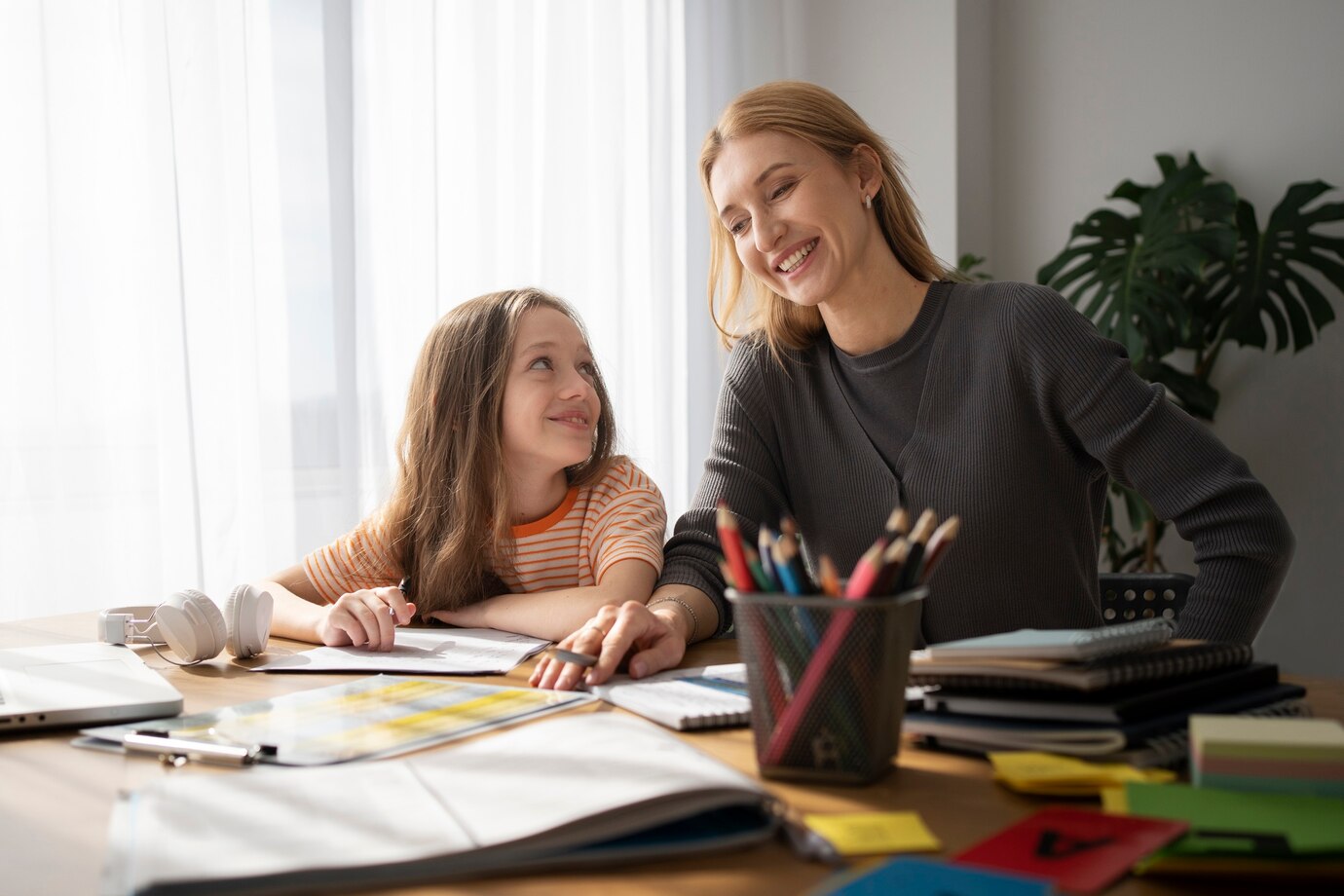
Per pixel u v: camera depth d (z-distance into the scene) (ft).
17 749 2.34
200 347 6.30
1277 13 9.18
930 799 1.93
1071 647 2.17
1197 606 3.66
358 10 7.07
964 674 2.24
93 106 5.84
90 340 5.82
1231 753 1.84
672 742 2.03
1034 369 4.01
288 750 2.19
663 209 9.41
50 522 5.69
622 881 1.58
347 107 6.93
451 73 7.77
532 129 8.24
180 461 6.12
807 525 4.58
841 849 1.67
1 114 5.55
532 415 4.27
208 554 6.33
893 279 4.29
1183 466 3.79
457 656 3.34
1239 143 9.36
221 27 6.39
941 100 9.95
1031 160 10.37
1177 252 8.79
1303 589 9.18
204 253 6.30
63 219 5.74
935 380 4.22
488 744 2.11
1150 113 9.77
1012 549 4.09
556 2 8.52
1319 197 9.00
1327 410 9.12
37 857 1.70
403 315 7.32
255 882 1.49
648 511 4.40
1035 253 10.37
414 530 4.45
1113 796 1.83
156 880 1.47
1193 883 1.56
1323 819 1.67
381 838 1.63
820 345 4.56
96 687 2.72
